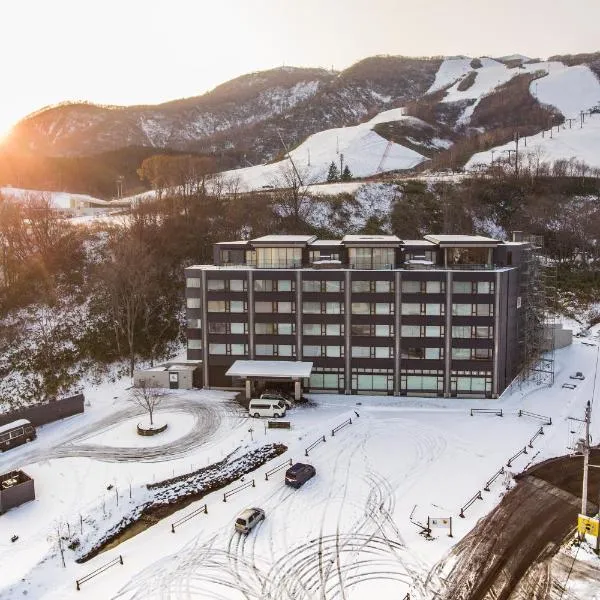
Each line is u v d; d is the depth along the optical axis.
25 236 100.62
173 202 118.19
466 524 41.38
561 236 124.12
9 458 53.56
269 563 37.09
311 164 193.50
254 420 61.59
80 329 84.00
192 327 71.75
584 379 74.31
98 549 40.44
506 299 68.50
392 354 68.50
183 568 36.81
